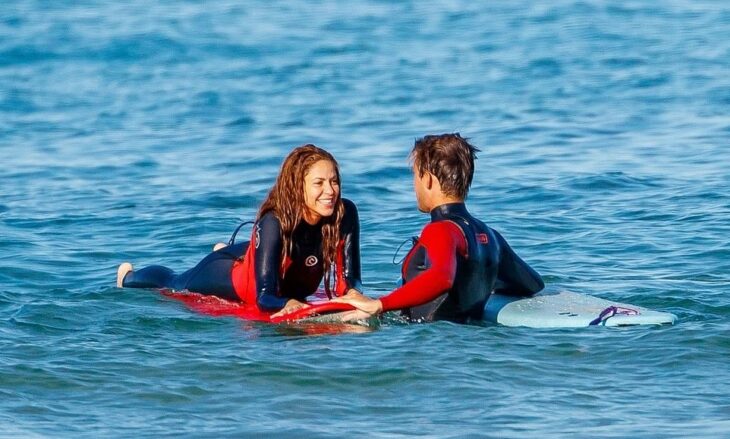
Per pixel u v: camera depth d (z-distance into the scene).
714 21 102.12
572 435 19.33
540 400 21.00
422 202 27.14
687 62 81.38
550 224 38.75
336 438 19.39
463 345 24.03
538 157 51.72
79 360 23.17
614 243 35.78
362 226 38.66
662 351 23.48
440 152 26.58
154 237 37.81
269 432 19.69
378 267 33.09
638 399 20.98
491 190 44.75
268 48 91.50
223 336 25.03
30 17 106.31
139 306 28.00
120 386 21.83
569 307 26.83
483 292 26.80
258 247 27.20
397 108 66.81
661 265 32.78
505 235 37.34
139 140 58.59
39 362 22.98
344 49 90.69
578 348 23.81
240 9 112.88
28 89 76.44
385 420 20.20
